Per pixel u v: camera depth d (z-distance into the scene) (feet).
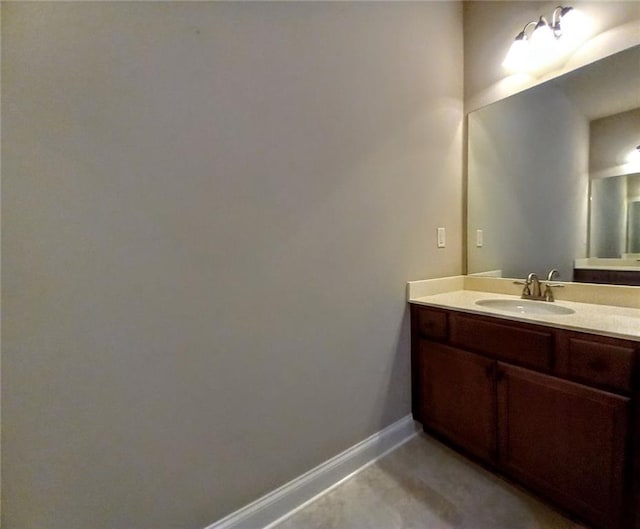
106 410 2.99
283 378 4.18
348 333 4.87
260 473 4.01
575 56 4.97
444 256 6.32
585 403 3.65
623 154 4.58
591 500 3.65
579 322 3.83
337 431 4.78
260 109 3.84
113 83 2.90
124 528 3.13
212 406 3.62
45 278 2.67
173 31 3.20
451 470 4.89
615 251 4.72
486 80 6.17
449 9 6.19
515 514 4.01
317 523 4.02
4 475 2.58
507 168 5.95
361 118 4.87
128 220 3.03
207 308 3.54
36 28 2.56
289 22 4.04
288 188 4.12
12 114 2.49
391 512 4.13
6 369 2.54
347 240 4.79
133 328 3.10
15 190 2.52
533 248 5.64
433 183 6.05
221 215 3.59
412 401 5.89
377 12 4.99
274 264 4.04
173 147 3.25
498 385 4.55
